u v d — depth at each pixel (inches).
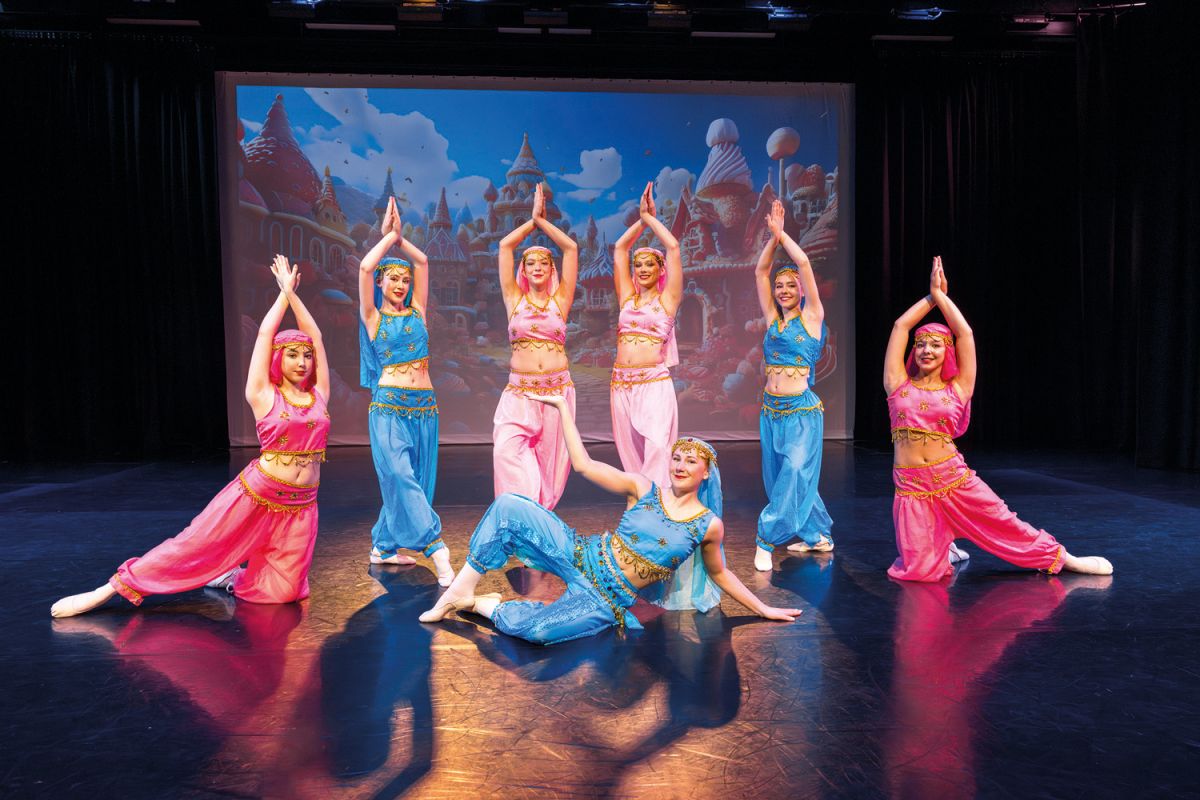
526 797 79.0
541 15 312.3
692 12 310.3
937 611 133.0
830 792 80.0
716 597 136.4
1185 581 147.9
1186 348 275.7
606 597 124.0
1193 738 90.6
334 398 361.1
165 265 344.2
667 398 184.1
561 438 184.1
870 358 368.5
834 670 109.3
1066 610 132.9
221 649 117.5
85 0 312.0
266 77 352.5
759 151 370.3
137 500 233.6
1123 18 333.4
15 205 331.9
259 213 354.6
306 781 82.0
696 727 93.4
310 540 139.7
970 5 321.1
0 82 328.2
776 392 172.6
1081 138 344.2
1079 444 356.8
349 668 110.7
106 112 336.8
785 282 172.2
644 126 366.0
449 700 100.6
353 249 359.3
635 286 189.6
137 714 96.8
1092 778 82.4
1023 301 363.9
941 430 148.3
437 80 357.7
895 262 368.8
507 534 126.6
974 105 361.4
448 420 364.2
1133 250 333.7
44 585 148.9
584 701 100.2
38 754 87.5
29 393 333.4
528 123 362.6
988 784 81.4
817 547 172.4
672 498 125.9
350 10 307.1
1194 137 268.5
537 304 181.9
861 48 359.3
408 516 152.7
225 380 352.2
